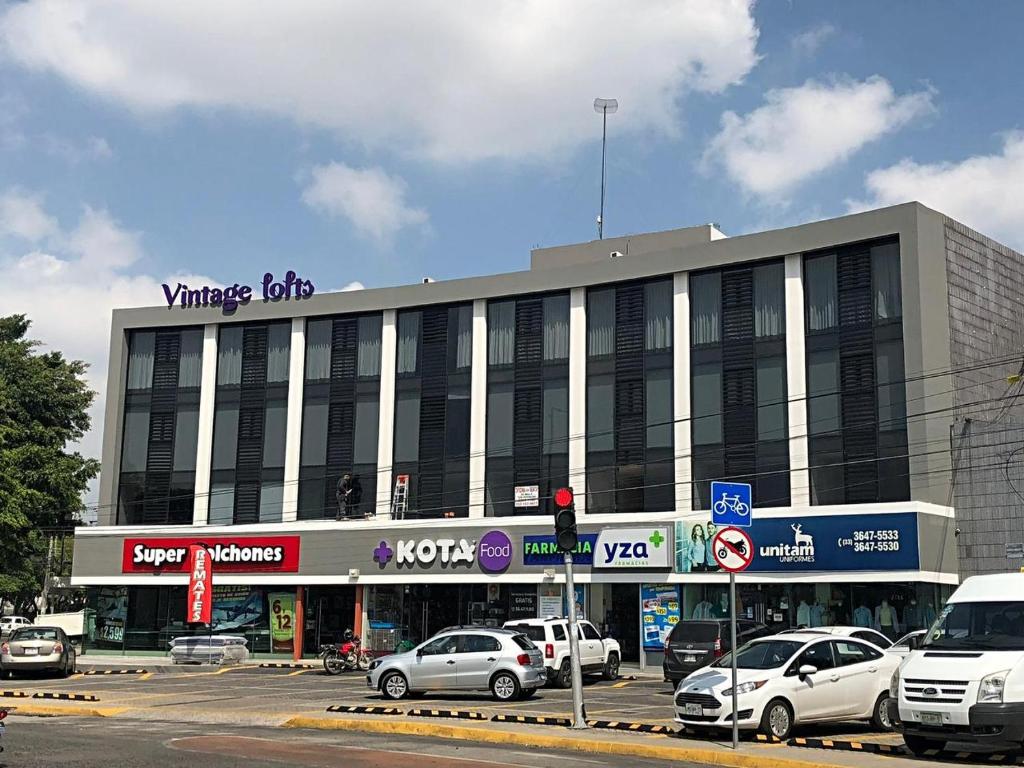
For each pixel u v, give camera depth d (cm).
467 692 2683
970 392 3609
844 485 3556
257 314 4609
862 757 1566
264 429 4550
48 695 2617
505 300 4275
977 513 3444
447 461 4259
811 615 3509
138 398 4731
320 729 2034
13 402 5344
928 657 1584
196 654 4016
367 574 4197
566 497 2027
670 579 3719
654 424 3938
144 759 1506
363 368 4466
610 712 2267
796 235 3747
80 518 5431
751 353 3800
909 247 3512
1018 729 1473
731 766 1565
